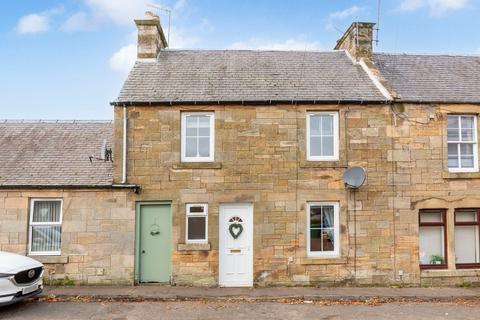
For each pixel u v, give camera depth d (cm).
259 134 1295
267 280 1260
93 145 1451
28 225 1262
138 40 1479
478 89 1399
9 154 1391
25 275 966
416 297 1142
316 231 1298
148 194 1268
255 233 1270
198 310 1021
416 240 1289
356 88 1367
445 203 1303
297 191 1284
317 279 1264
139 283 1259
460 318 971
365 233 1281
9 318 934
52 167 1330
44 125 1555
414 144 1312
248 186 1281
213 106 1295
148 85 1350
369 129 1308
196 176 1278
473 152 1344
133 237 1259
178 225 1262
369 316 983
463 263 1320
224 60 1516
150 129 1284
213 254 1259
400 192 1298
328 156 1314
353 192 1289
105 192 1266
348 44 1593
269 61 1520
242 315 982
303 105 1306
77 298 1109
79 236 1255
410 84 1412
